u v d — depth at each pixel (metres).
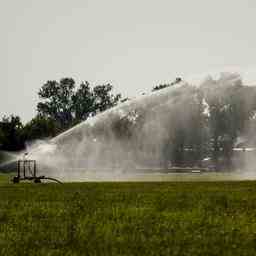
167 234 36.94
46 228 40.38
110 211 49.66
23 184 99.88
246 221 42.12
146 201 59.16
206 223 41.41
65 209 52.25
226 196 64.12
